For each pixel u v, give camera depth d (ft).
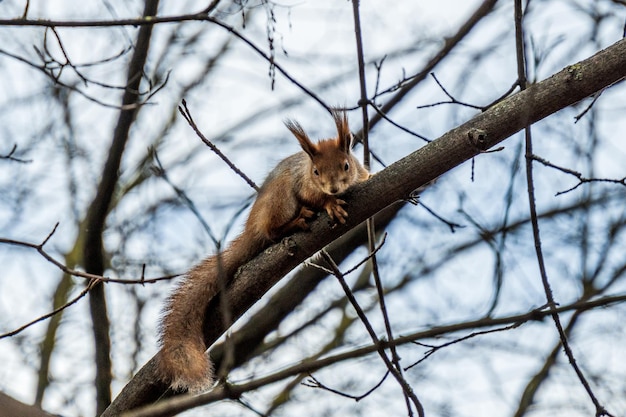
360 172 35.63
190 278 33.22
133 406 29.94
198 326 32.19
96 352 42.09
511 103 27.55
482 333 29.09
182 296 32.76
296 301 47.78
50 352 50.34
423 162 28.30
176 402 25.70
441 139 28.19
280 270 30.48
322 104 34.27
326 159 32.91
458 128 28.02
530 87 27.40
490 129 27.55
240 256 33.76
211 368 31.14
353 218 29.58
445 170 28.27
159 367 30.53
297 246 30.07
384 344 30.01
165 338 32.07
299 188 33.32
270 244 34.01
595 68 26.91
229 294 31.04
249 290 30.83
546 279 30.81
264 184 35.06
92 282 26.53
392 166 29.04
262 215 33.83
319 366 29.30
